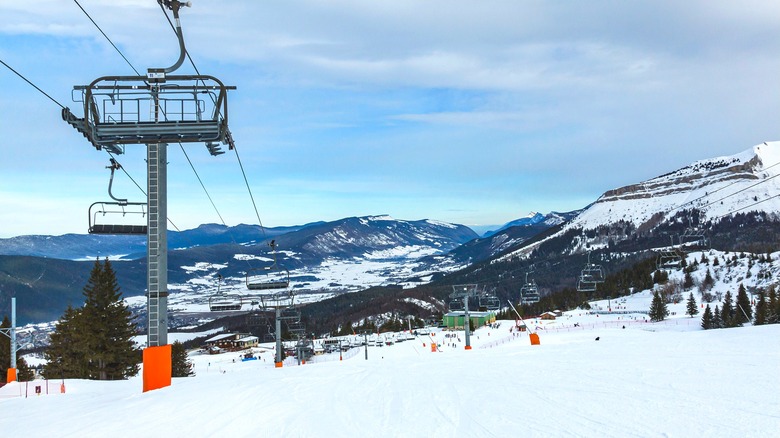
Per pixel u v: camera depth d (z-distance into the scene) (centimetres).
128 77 1705
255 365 8594
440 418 1070
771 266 15900
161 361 1825
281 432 1018
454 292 5412
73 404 1627
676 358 1722
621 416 981
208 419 1166
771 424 877
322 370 2052
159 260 1831
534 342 3825
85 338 5925
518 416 1041
